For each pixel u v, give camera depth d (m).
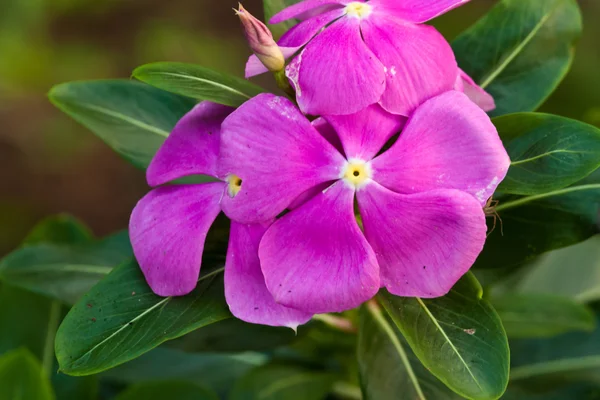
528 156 0.27
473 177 0.25
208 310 0.27
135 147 0.31
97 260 0.32
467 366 0.26
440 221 0.25
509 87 0.30
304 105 0.26
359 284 0.25
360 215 0.27
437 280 0.26
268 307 0.26
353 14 0.26
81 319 0.27
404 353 0.29
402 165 0.26
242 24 0.26
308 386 0.32
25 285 0.32
